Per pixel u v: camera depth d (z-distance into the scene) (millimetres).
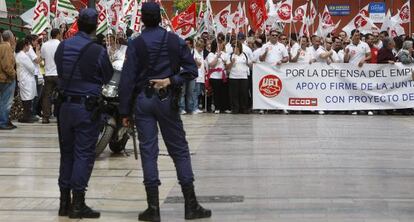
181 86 8234
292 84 22219
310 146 14242
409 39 23750
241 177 10914
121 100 8086
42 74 20000
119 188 10148
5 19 26688
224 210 8664
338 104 22219
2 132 17109
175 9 43406
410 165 11875
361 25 28922
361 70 22125
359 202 8992
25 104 19297
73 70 8227
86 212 8312
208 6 24672
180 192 9820
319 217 8188
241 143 14805
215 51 22594
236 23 26172
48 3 19469
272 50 22172
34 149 14109
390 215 8242
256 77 22281
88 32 8445
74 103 8219
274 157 12859
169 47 8055
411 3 40938
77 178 8242
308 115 21656
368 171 11297
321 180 10562
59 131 8398
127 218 8305
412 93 22062
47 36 21094
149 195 8109
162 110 8055
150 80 8062
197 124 18781
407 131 16953
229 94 22266
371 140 15172
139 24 19484
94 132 8312
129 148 13953
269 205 8906
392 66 22047
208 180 10703
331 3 43000
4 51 17453
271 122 19234
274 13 24531
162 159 12812
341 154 13102
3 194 9742
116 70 12188
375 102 22156
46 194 9742
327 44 22469
